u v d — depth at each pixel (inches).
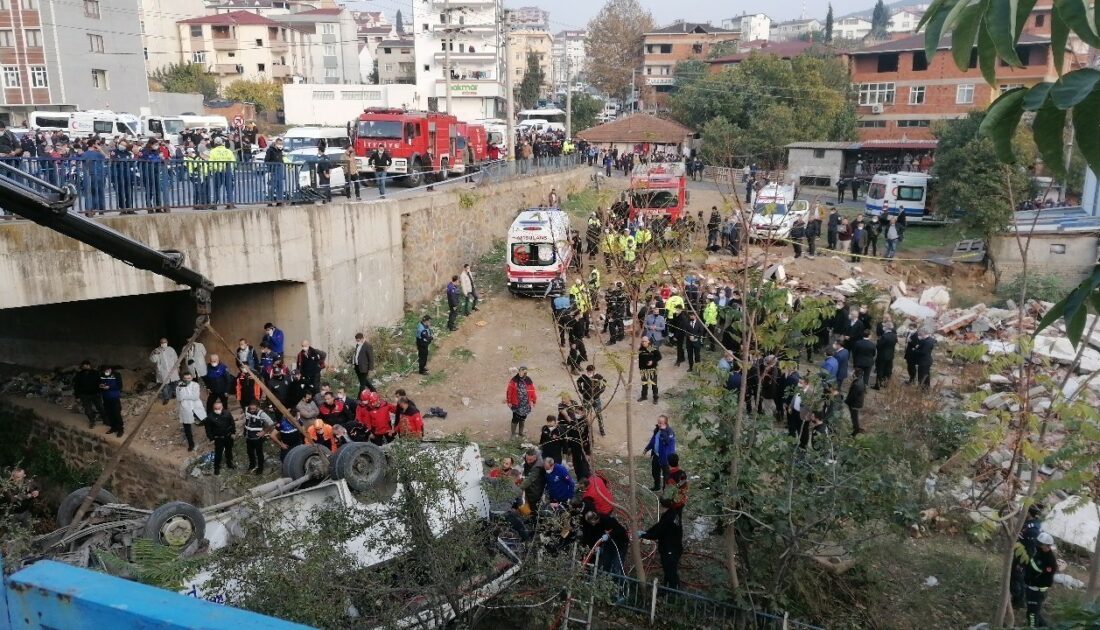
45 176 570.6
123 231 603.8
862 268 1155.9
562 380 822.5
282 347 722.2
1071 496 524.1
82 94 1987.0
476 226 1184.8
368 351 719.7
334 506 378.3
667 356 883.4
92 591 70.0
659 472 563.2
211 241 666.8
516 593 387.2
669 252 611.8
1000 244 1136.8
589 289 726.5
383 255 902.4
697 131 2134.6
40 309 832.9
